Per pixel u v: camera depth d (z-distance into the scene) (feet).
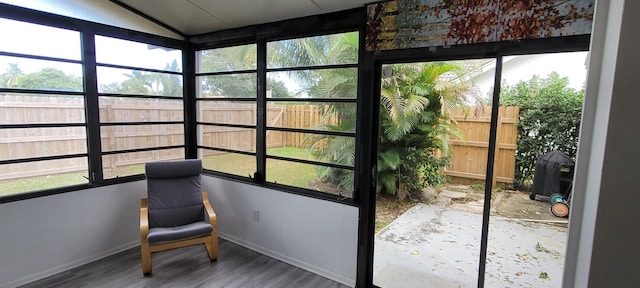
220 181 12.23
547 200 9.84
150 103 11.78
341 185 9.45
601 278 1.48
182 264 10.21
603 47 1.62
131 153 11.35
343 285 9.24
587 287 1.55
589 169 1.68
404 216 11.99
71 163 9.85
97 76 10.24
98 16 10.06
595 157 1.58
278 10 9.33
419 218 12.30
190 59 12.73
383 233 11.69
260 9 9.42
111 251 10.80
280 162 10.69
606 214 1.43
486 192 7.34
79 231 10.01
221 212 12.36
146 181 11.72
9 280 8.68
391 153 11.46
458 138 11.73
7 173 8.63
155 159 12.09
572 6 5.82
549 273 9.15
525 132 9.78
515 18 6.38
